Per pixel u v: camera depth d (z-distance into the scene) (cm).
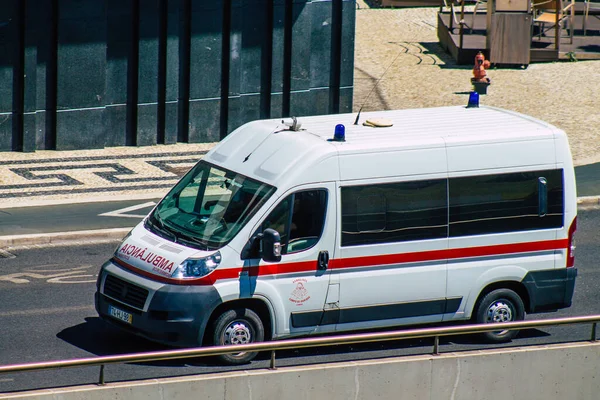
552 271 3459
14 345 3319
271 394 2730
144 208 5141
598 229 5025
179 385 2647
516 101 7338
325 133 3344
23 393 2534
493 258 3388
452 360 2892
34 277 4088
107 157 6097
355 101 7288
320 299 3197
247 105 6750
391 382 2838
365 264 3234
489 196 3356
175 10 6278
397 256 3269
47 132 6144
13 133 6056
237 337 3122
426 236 3297
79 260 4347
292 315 3177
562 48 8606
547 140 3419
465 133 3375
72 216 4941
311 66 6900
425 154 3278
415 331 2895
